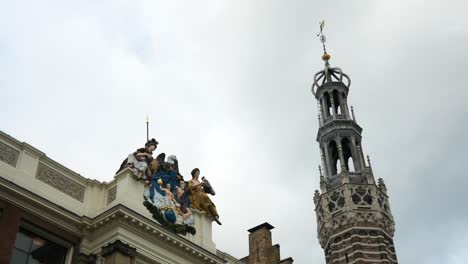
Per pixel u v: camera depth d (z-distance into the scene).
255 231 43.19
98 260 25.27
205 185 32.50
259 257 41.56
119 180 27.61
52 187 25.78
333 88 66.31
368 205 54.59
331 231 54.16
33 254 23.84
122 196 26.61
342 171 57.00
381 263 51.16
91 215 26.66
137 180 27.86
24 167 24.88
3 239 22.33
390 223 55.34
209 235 30.75
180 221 29.11
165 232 27.25
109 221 25.67
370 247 52.00
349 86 67.50
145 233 26.61
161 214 28.09
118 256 24.59
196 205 30.98
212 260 29.23
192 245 28.36
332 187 57.56
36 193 24.70
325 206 56.06
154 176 29.09
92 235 26.06
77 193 26.84
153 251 26.72
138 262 25.95
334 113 63.91
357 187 55.91
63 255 25.02
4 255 22.05
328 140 62.19
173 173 30.56
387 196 57.31
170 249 27.64
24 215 23.70
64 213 25.17
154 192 28.52
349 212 53.88
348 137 61.94
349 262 51.41
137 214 26.12
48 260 24.34
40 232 24.25
